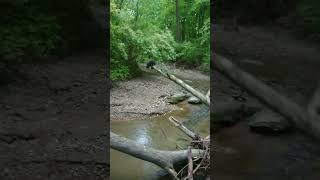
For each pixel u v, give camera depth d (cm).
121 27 1020
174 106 916
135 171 456
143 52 1105
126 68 1085
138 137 636
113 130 684
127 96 965
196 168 438
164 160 445
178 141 607
